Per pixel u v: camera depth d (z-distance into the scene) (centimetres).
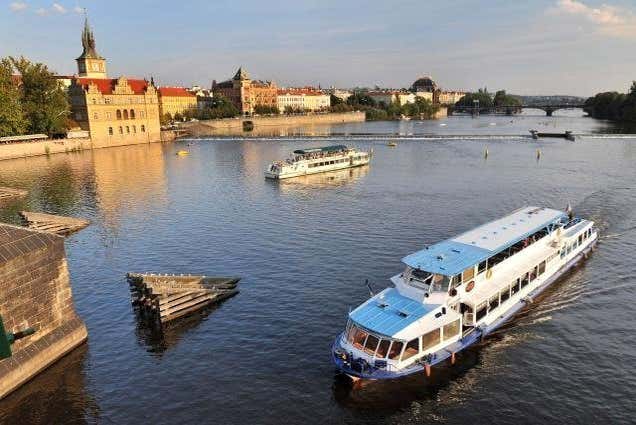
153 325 4244
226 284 4912
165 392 3331
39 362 3516
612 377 3422
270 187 10738
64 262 3762
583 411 3092
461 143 19138
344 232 6844
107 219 7944
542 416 3055
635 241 6122
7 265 3272
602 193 9056
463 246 4178
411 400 3219
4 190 9906
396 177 11850
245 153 17150
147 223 7625
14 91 16150
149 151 18000
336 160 13125
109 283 5200
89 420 3070
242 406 3175
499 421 3020
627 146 16875
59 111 17712
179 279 4778
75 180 11744
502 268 4253
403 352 3284
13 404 3209
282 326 4169
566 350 3753
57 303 3725
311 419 3052
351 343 3438
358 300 4616
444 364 3538
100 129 19062
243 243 6444
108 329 4188
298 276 5222
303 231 6950
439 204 8600
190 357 3738
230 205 8862
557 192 9312
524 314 4309
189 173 12756
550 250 4806
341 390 3312
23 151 16088
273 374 3500
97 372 3556
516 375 3459
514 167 12744
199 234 6925
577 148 16588
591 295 4647
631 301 4519
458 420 3034
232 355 3753
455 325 3572
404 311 3531
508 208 8150
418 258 3916
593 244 5825
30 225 7044
